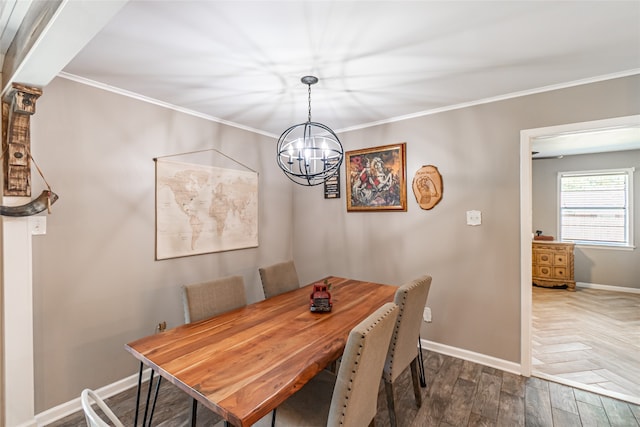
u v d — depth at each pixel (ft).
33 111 5.57
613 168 16.62
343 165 11.54
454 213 9.15
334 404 3.95
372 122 10.73
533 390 7.41
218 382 3.84
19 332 5.91
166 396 7.34
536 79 7.32
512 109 8.22
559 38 5.56
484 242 8.68
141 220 8.06
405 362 6.19
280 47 5.75
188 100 8.45
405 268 10.12
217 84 7.39
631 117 6.85
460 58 6.26
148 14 4.70
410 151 9.95
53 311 6.53
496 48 5.89
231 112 9.52
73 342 6.81
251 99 8.43
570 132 7.57
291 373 4.06
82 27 3.72
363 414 4.39
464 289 9.00
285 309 6.72
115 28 5.06
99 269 7.25
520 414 6.54
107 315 7.38
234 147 10.68
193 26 5.04
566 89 7.53
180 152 8.97
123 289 7.69
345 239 11.59
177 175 8.88
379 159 10.57
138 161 7.99
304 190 12.84
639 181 16.03
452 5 4.61
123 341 7.66
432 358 9.06
